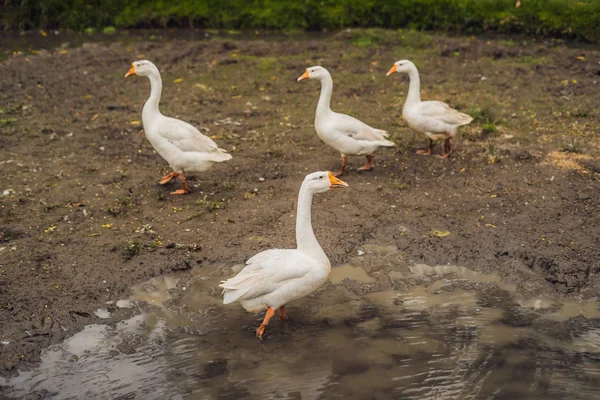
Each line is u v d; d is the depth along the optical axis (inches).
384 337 261.6
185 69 581.6
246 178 390.9
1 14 722.2
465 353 251.3
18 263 302.8
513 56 595.5
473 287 292.7
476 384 234.5
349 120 378.0
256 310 264.5
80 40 676.1
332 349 255.1
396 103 503.5
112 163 408.8
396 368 243.9
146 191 374.0
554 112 474.9
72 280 293.1
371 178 389.1
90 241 323.0
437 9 681.6
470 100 500.4
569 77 540.1
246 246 321.1
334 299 287.0
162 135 354.6
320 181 259.1
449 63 585.0
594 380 235.8
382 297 287.4
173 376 241.1
